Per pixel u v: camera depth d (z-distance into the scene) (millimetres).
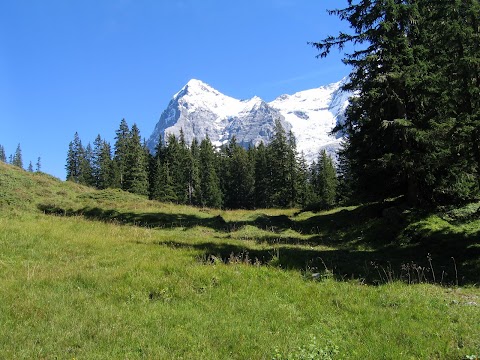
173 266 11062
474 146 15703
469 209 19297
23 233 14734
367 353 6383
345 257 14711
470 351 6305
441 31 16844
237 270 11102
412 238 17438
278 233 23797
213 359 6066
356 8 20734
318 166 94000
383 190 25172
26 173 36781
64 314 7617
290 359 5887
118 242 15336
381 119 22172
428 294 9492
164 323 7426
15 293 8594
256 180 85812
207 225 24234
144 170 83188
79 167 108312
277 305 8781
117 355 6070
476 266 12680
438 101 19609
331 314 8312
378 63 20625
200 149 109562
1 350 5992
